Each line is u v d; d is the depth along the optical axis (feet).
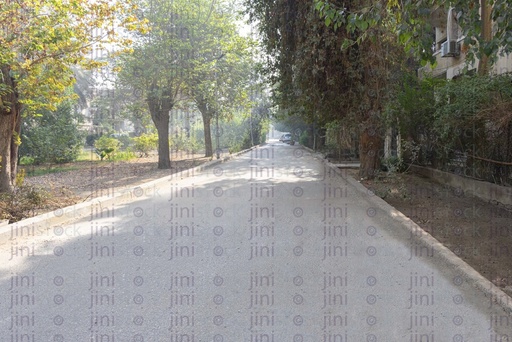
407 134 33.88
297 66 31.55
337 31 29.40
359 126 32.81
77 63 26.91
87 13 25.49
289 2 32.50
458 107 23.39
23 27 23.11
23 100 25.38
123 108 53.36
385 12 17.21
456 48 36.99
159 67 43.34
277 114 47.11
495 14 12.69
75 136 63.36
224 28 50.37
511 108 19.98
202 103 57.36
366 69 31.09
